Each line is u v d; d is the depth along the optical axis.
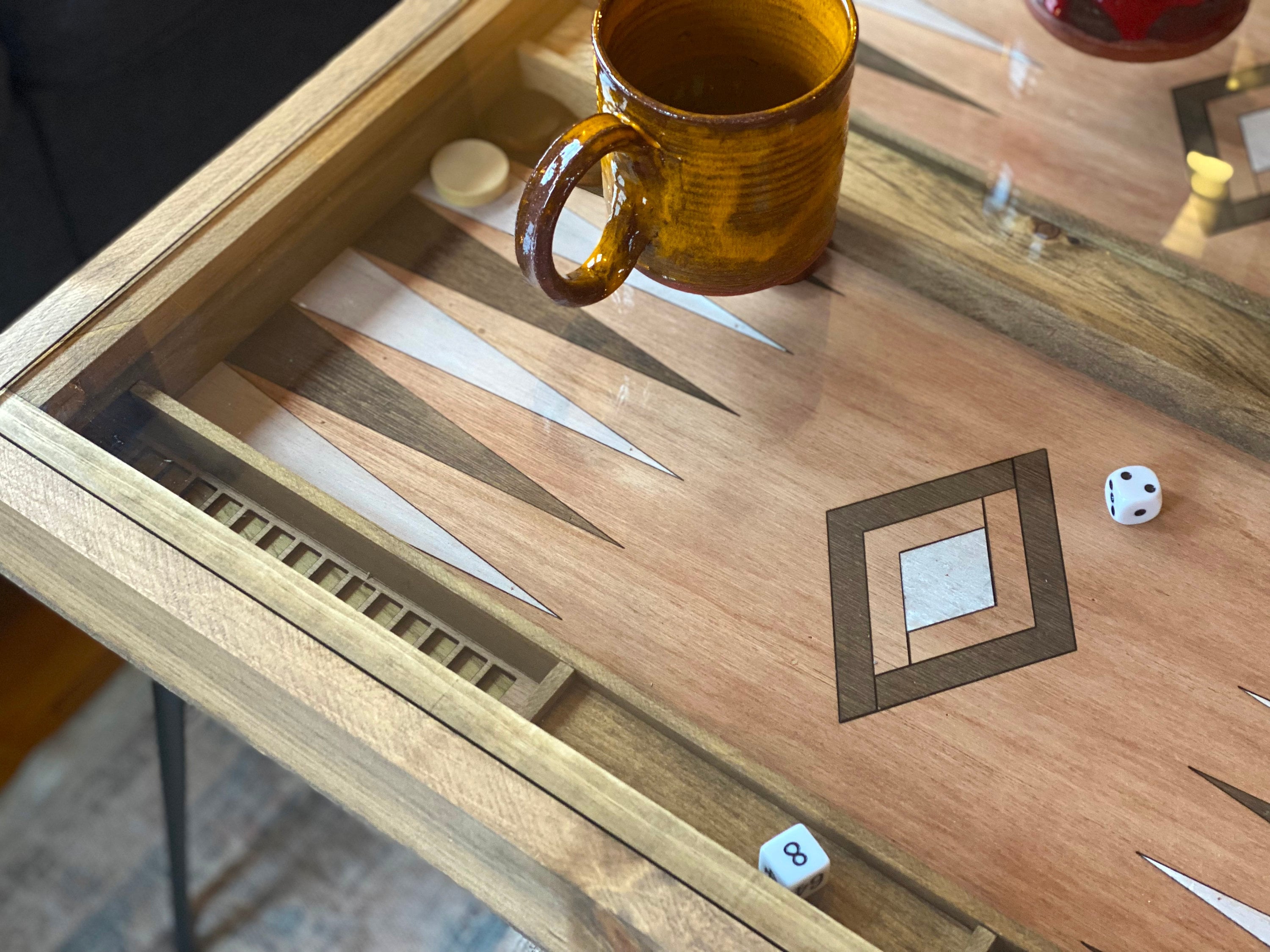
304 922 1.22
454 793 0.56
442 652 0.62
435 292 0.80
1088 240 0.79
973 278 0.77
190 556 0.63
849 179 0.83
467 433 0.73
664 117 0.62
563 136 0.61
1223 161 0.85
